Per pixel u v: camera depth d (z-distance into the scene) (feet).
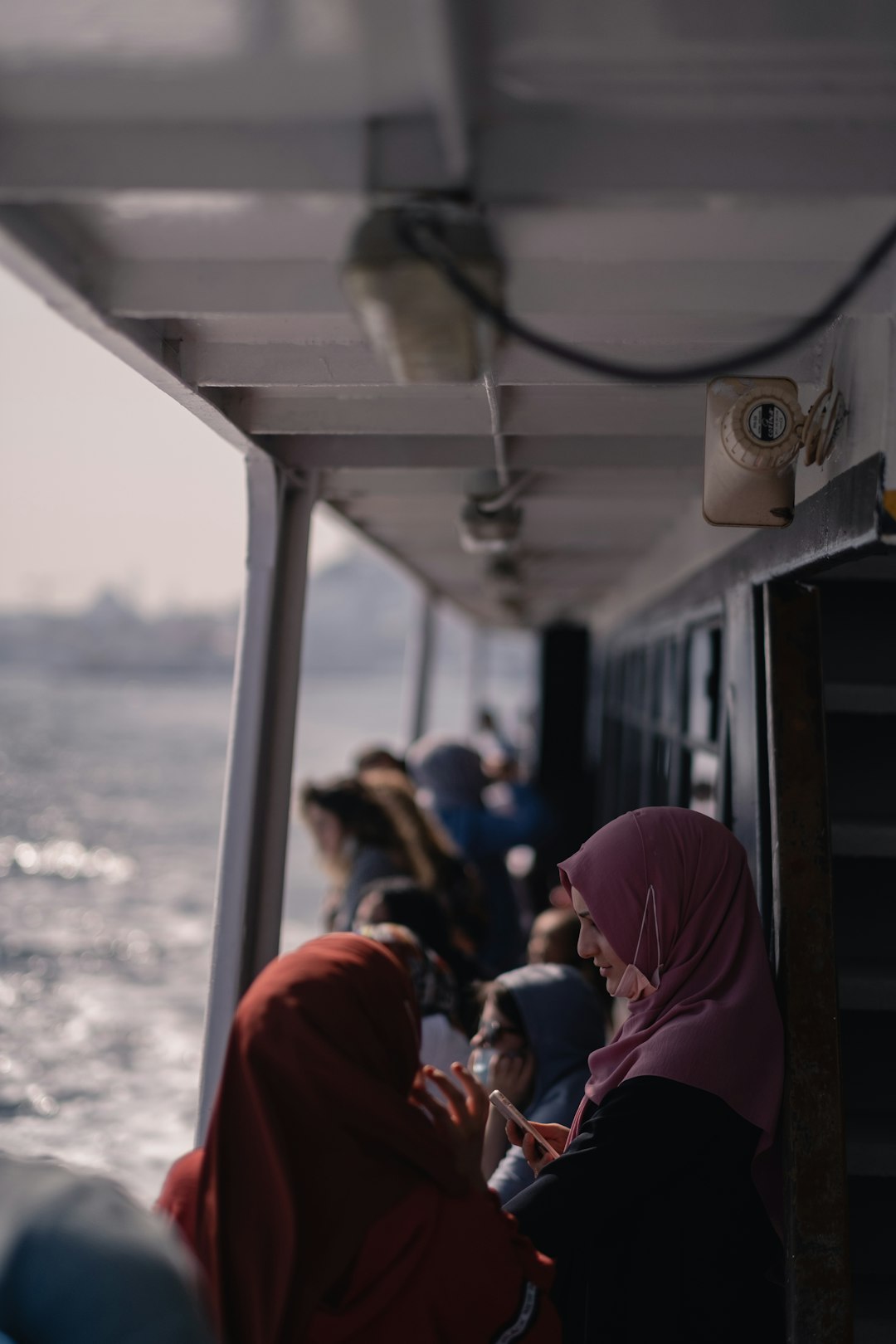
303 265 5.53
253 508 9.66
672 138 4.26
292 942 39.04
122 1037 31.17
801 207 4.50
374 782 14.53
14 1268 3.37
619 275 5.50
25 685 332.19
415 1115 4.76
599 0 3.52
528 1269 5.21
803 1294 6.60
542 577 24.57
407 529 16.88
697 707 12.45
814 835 7.47
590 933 7.22
